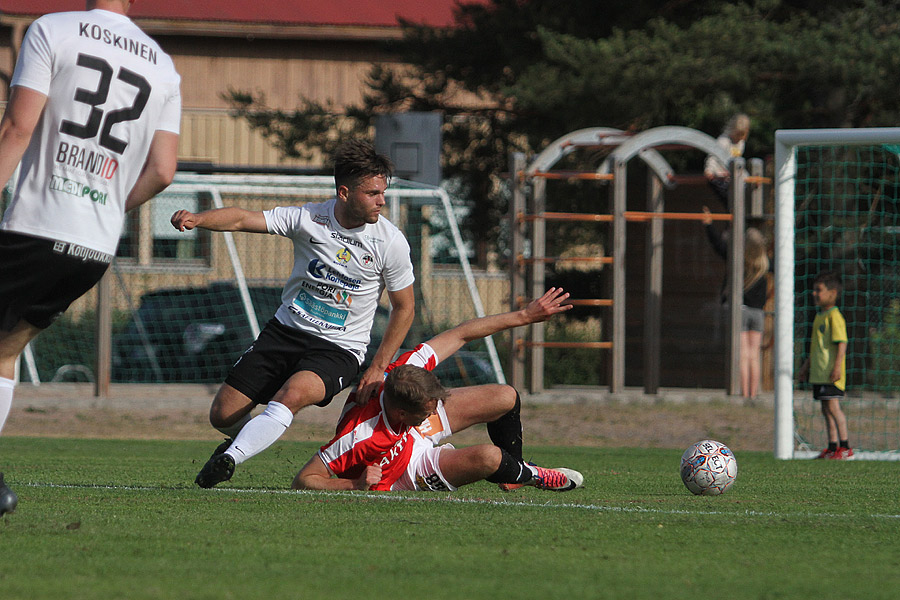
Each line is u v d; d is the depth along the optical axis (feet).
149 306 205.57
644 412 155.02
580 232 248.11
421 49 231.50
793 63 190.19
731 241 165.37
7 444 112.88
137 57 47.52
